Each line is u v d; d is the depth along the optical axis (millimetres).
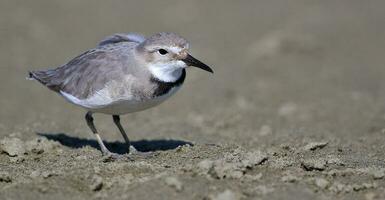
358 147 12523
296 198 8867
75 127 14367
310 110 16688
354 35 23078
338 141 13188
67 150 12039
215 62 21156
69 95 11531
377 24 24047
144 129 14695
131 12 26156
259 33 23516
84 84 11234
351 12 25375
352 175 9836
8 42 22656
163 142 13102
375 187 9359
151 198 8836
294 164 10312
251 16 25438
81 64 11500
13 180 9883
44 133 13477
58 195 9164
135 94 10898
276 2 27000
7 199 9016
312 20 24375
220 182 9289
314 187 9273
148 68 10914
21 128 13875
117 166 9992
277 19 24859
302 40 22141
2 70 20047
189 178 9352
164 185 9109
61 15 25719
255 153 10422
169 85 11047
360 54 21562
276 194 8961
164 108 17094
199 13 25938
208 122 15680
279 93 18359
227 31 23875
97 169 9859
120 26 24312
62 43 22719
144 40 11266
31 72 12477
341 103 17234
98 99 11070
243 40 22953
